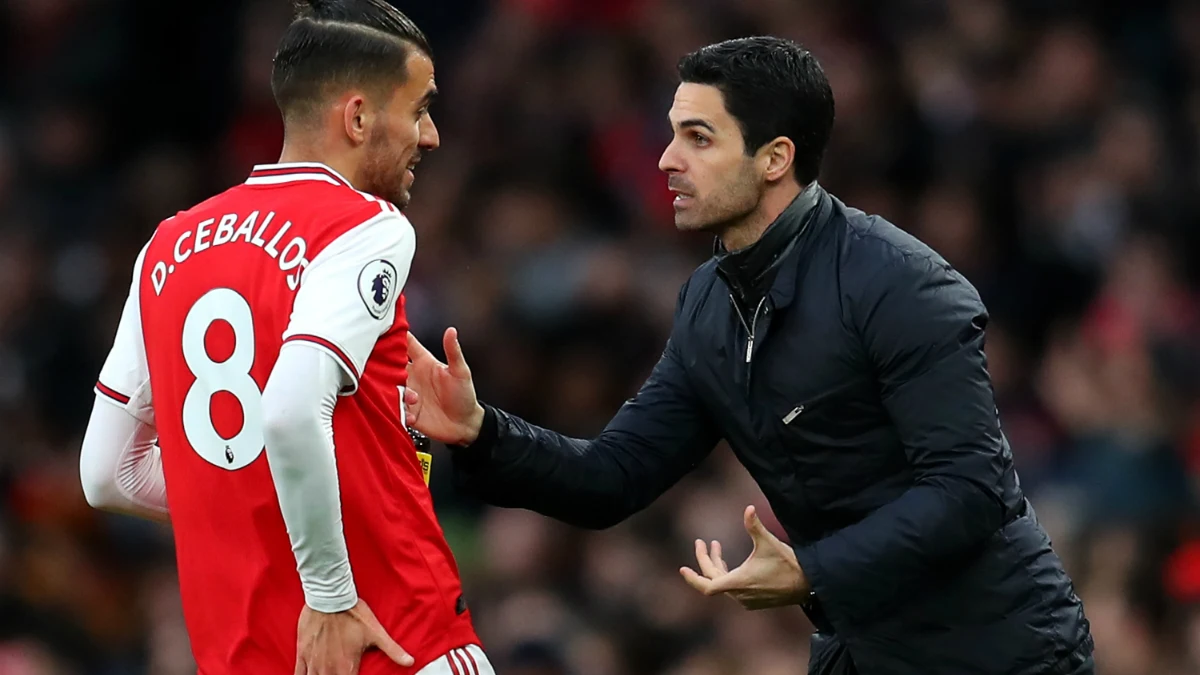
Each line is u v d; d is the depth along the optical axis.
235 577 13.77
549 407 32.88
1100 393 30.97
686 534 29.00
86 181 40.28
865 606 14.02
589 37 39.19
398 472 13.89
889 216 35.12
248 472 13.60
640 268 34.88
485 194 37.00
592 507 16.03
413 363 15.55
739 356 15.14
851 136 35.91
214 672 13.98
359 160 14.16
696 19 38.97
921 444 14.28
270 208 13.80
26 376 36.12
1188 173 35.56
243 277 13.64
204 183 40.22
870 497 14.83
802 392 14.75
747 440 15.29
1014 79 37.41
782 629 26.56
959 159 35.72
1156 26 38.19
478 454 15.62
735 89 14.73
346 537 13.55
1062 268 34.12
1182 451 30.36
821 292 14.72
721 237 15.14
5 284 37.34
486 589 29.53
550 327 33.41
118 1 42.12
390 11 14.34
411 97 14.29
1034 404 32.19
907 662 14.86
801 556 14.00
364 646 13.52
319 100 14.05
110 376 14.43
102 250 38.34
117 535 33.25
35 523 32.50
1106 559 25.91
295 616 13.62
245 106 41.16
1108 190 34.97
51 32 42.97
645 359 33.22
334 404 13.12
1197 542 26.69
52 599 31.22
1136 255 33.38
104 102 41.44
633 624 28.66
